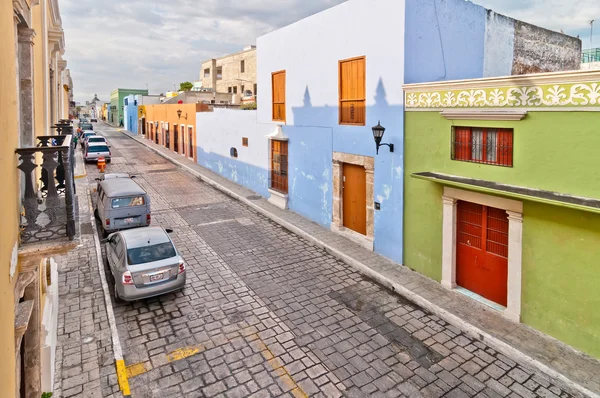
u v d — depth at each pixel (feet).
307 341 25.14
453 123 29.32
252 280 33.47
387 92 34.91
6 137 11.64
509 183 25.93
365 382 21.56
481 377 21.83
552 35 45.50
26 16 16.56
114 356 23.45
